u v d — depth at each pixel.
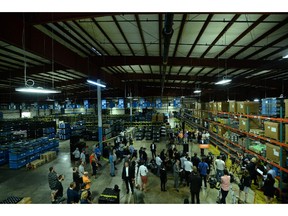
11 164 12.24
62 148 18.23
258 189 8.29
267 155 8.13
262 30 7.23
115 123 24.88
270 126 7.86
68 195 6.48
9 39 5.15
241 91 21.69
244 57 10.89
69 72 14.76
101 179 10.14
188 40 8.71
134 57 11.88
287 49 8.70
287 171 6.88
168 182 9.73
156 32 8.10
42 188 9.26
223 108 13.76
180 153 12.08
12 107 25.92
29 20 5.65
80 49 10.37
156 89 31.72
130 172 8.39
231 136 12.30
